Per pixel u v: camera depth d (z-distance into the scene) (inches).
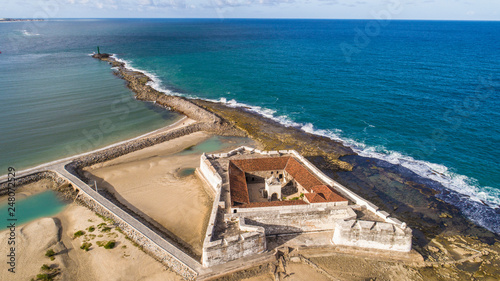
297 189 1994.3
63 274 1401.3
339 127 3125.0
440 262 1562.5
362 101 3747.5
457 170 2375.7
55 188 2086.6
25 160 2406.5
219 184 1903.3
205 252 1412.4
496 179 2260.1
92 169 2368.4
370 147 2738.7
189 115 3491.6
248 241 1483.8
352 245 1583.4
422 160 2522.1
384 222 1588.3
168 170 2365.9
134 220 1737.2
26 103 3659.0
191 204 1953.7
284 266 1503.4
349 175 2346.2
